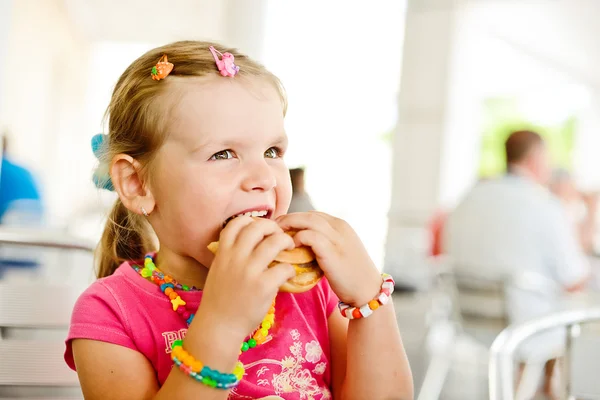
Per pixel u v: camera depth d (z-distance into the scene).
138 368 0.75
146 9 8.09
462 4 5.84
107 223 0.96
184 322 0.78
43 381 1.07
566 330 1.22
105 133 0.92
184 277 0.81
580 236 4.27
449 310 3.39
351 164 6.99
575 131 8.83
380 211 6.66
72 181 9.19
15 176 2.92
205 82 0.74
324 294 0.91
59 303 1.17
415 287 3.62
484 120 9.76
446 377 3.24
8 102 4.90
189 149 0.73
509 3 5.88
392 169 5.87
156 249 0.97
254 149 0.75
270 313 0.80
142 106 0.77
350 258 0.74
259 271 0.66
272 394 0.77
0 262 2.40
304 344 0.82
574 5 5.93
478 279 2.76
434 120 5.75
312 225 0.74
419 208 5.74
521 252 2.79
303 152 6.77
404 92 5.85
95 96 10.45
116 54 10.20
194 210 0.74
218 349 0.65
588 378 1.21
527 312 2.61
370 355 0.77
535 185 2.92
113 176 0.80
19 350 1.12
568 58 7.47
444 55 5.72
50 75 7.18
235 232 0.69
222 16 5.57
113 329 0.75
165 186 0.76
